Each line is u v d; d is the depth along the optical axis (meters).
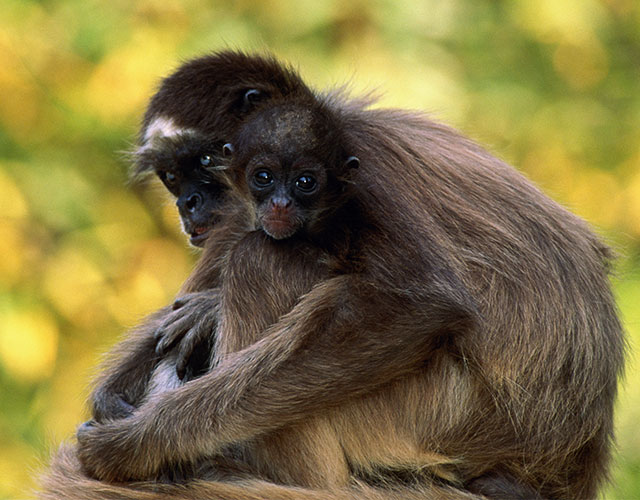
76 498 9.68
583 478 10.23
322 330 9.54
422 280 9.52
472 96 23.47
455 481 9.80
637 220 23.77
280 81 10.58
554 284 9.92
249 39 22.20
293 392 9.48
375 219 9.80
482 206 10.10
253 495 9.34
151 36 22.30
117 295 22.28
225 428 9.54
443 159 10.37
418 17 22.97
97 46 22.50
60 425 21.16
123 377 10.86
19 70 22.44
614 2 25.89
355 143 10.35
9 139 22.47
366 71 21.69
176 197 11.55
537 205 10.37
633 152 24.53
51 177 22.02
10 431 21.05
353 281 9.66
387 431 9.80
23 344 20.78
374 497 9.37
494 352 9.66
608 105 25.61
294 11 22.62
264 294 9.91
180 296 11.14
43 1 23.31
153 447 9.65
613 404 10.58
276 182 10.02
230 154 10.41
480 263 9.80
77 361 21.83
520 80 24.70
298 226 9.91
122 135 22.33
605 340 10.26
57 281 21.69
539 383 9.77
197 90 10.99
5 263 21.25
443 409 9.73
